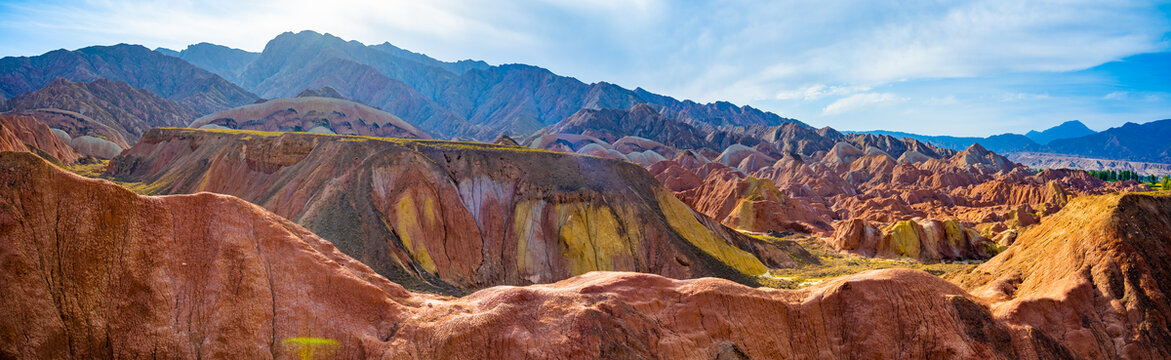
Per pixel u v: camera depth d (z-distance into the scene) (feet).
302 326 116.88
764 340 131.23
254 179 347.36
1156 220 155.84
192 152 452.35
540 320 121.90
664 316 130.72
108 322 106.83
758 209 463.42
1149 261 147.13
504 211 293.43
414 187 275.80
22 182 110.42
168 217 119.55
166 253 116.06
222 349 110.01
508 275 270.26
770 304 136.26
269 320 116.06
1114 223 154.61
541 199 295.07
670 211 327.26
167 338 108.37
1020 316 137.59
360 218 248.11
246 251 121.70
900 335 130.93
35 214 108.99
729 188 516.73
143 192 395.34
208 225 122.31
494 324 118.73
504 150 320.09
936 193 608.19
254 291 117.60
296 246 127.54
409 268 232.94
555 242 281.13
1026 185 590.96
